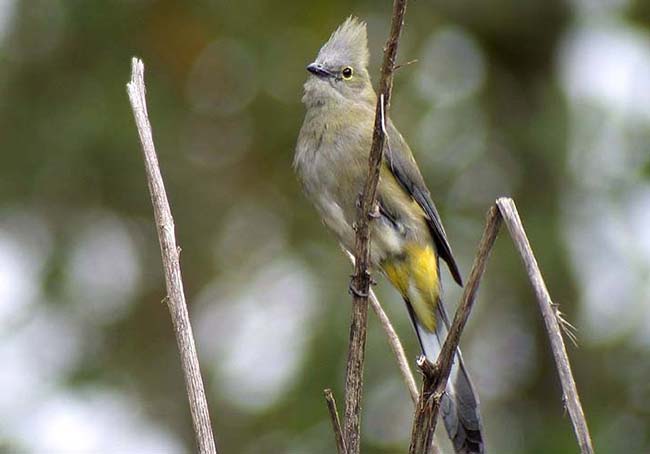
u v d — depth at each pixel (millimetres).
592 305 14164
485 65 16078
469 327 14234
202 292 14648
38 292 14336
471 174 14945
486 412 14125
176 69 15578
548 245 14352
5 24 15242
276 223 15148
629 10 15836
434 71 15688
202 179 15172
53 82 15234
